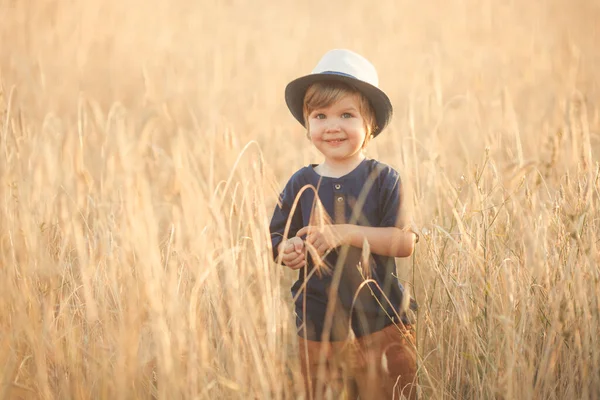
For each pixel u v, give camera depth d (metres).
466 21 15.73
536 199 3.28
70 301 3.24
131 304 2.56
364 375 2.79
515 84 8.91
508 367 2.57
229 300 2.71
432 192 3.89
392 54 12.45
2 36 11.41
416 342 2.96
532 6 17.28
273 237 2.94
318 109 2.79
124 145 2.88
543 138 4.91
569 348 2.81
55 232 3.65
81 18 13.94
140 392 2.58
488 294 2.90
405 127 5.48
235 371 2.53
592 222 3.14
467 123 6.11
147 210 2.58
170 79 9.28
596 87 7.75
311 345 2.84
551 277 3.04
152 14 16.05
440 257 3.26
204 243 2.63
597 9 16.69
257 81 10.31
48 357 2.89
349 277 2.79
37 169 3.62
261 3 19.50
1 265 3.08
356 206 2.69
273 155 5.73
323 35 14.90
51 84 9.02
